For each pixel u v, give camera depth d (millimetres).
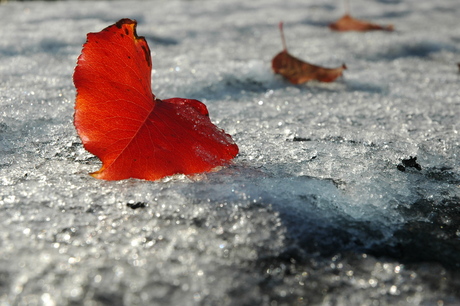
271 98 524
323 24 959
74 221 376
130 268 356
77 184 398
